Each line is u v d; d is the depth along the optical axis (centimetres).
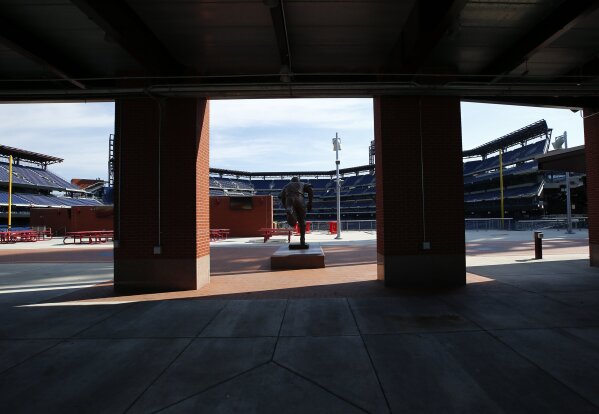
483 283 855
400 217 841
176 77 748
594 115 1099
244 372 396
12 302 718
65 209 3588
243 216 2991
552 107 1061
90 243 2489
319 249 1324
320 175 9431
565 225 3625
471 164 7338
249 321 575
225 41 721
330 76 880
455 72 873
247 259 1412
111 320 589
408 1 588
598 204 1091
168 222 830
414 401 334
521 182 5588
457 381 369
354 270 1093
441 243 841
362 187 8269
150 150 839
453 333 507
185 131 839
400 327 536
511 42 735
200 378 384
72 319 596
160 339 499
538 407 320
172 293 786
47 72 827
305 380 376
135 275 828
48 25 646
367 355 436
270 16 630
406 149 848
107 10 542
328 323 559
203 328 543
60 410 326
